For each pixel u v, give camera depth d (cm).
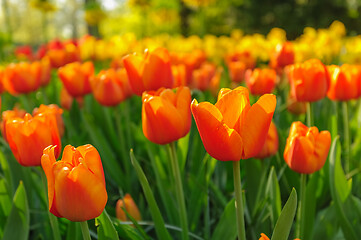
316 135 69
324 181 93
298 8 827
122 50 232
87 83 121
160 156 107
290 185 92
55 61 177
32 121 66
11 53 345
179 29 717
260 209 83
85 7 598
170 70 86
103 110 138
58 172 53
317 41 239
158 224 75
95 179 53
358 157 108
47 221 90
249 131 57
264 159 93
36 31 2083
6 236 76
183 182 95
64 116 134
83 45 237
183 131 71
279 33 304
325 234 85
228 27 747
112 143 126
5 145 104
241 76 162
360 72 93
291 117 135
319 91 88
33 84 128
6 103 175
